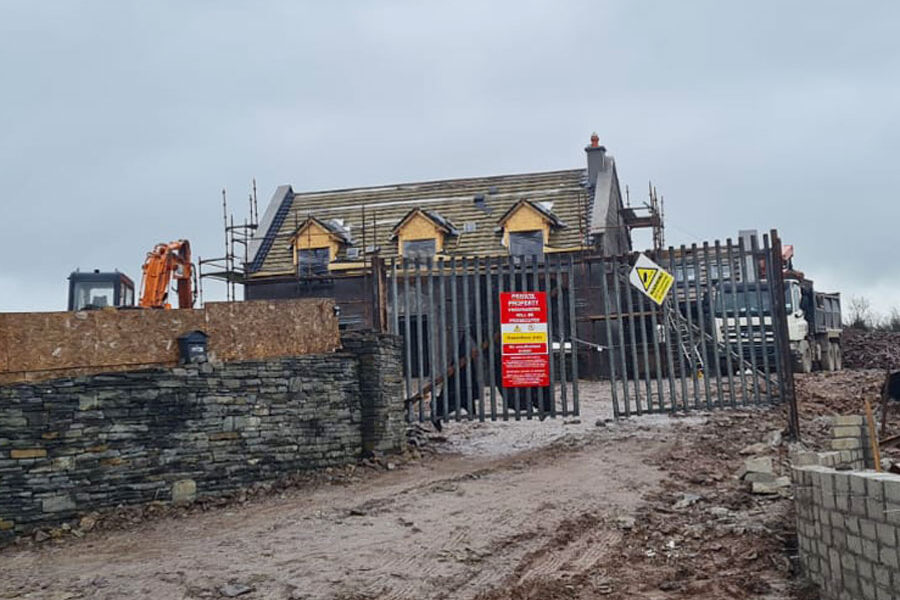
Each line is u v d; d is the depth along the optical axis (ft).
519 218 108.99
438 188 124.36
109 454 37.58
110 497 37.37
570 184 118.73
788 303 87.35
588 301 82.07
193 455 40.06
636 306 64.03
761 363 72.13
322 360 46.42
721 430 55.31
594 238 106.32
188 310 41.47
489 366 54.80
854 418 34.27
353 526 34.47
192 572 29.01
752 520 33.86
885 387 55.21
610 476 43.42
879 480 20.89
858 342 118.42
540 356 54.03
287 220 124.06
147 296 68.39
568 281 58.29
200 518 37.22
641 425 59.16
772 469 41.06
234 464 41.45
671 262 54.70
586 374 85.97
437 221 111.75
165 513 37.86
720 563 29.48
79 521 36.11
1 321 35.94
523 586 27.43
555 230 109.70
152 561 30.58
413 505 37.91
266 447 42.91
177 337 40.83
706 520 34.63
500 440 57.26
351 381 47.91
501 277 54.60
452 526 34.24
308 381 45.42
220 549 31.73
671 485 41.01
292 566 29.43
